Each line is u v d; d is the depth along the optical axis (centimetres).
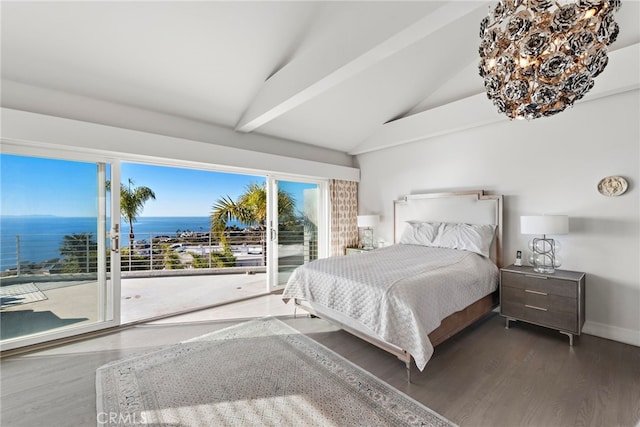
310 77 262
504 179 348
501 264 345
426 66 354
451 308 247
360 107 403
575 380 208
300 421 169
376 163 505
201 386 202
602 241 279
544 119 316
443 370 222
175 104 321
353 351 254
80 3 208
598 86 264
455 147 395
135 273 592
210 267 675
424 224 406
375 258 331
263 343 270
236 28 250
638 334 261
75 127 266
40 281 271
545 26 121
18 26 213
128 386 202
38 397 191
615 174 272
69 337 280
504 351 252
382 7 203
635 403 182
